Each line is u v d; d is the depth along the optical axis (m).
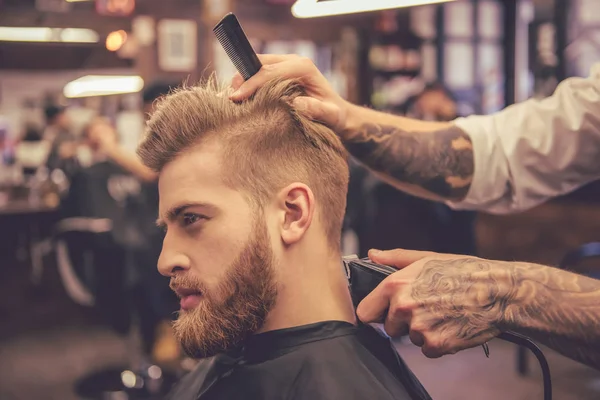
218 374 0.99
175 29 4.95
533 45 5.46
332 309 0.96
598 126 1.17
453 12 6.28
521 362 3.54
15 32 4.18
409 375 1.02
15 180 4.79
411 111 4.21
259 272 0.88
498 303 0.86
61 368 3.80
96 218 3.19
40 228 4.41
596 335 0.83
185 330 0.89
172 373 3.48
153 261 3.10
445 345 0.86
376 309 0.90
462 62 6.38
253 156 0.88
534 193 1.25
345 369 0.90
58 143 4.73
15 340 4.35
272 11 5.42
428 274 0.88
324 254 0.95
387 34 5.82
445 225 3.91
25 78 4.71
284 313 0.92
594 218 4.68
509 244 5.06
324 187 0.94
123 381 3.43
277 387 0.90
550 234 4.88
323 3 2.50
